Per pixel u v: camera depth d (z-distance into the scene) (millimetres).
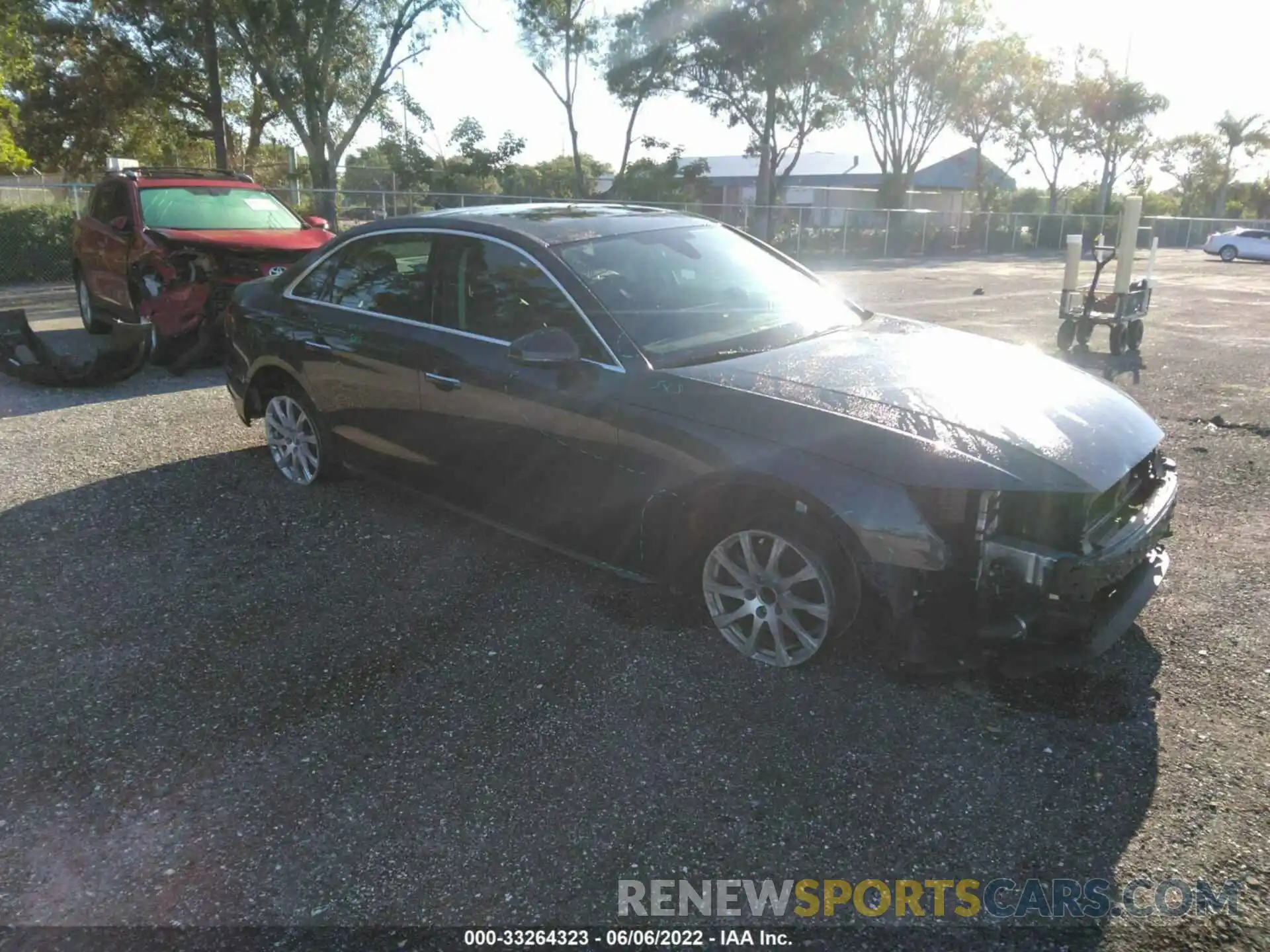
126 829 2701
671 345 3779
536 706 3270
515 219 4379
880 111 39156
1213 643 3633
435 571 4367
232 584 4242
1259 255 34375
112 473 5742
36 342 8219
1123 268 9750
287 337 5098
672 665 3520
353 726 3174
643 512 3666
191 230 8734
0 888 2490
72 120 30719
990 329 11945
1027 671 3029
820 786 2840
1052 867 2520
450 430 4301
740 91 34562
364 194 24984
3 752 3055
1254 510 5109
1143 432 3480
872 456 3105
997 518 2988
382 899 2439
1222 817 2684
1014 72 43375
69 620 3924
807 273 4879
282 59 26969
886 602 3100
